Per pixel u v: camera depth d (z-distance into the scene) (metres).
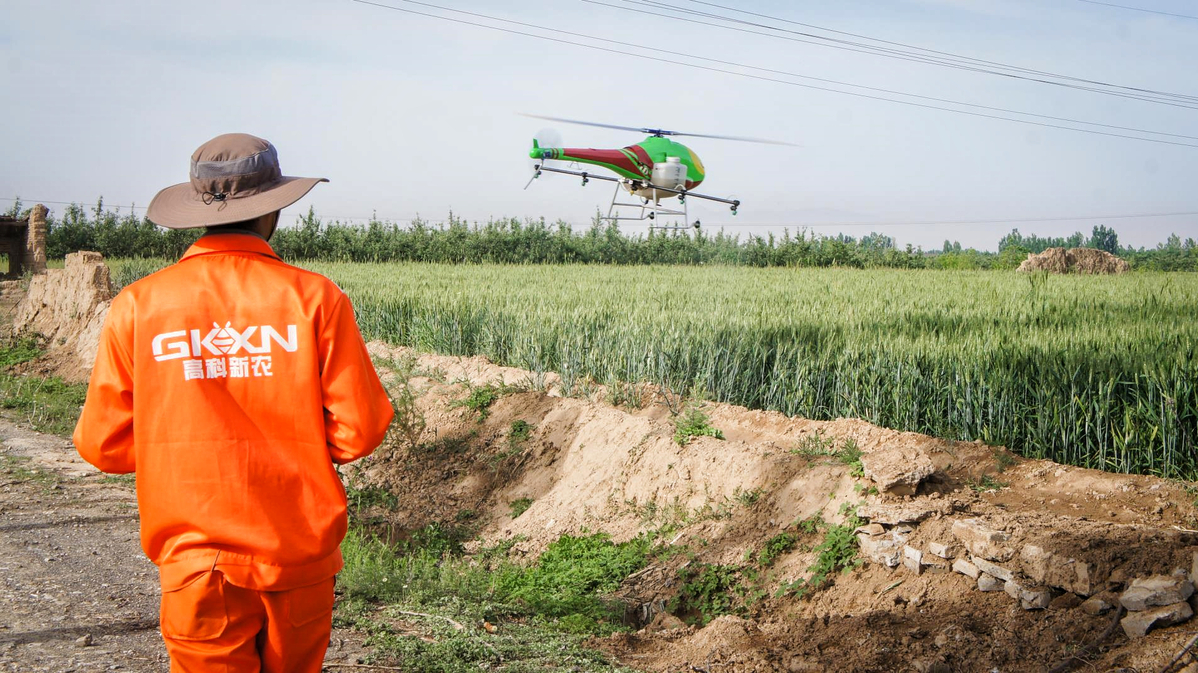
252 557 2.26
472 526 8.88
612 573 6.98
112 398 2.34
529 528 8.42
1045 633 4.79
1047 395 7.89
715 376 11.19
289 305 2.34
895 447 8.25
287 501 2.30
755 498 7.11
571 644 5.18
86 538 6.26
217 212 2.39
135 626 4.56
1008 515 5.76
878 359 9.55
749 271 37.75
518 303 16.16
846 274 34.00
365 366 2.41
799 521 6.64
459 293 18.09
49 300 19.64
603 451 8.91
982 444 8.09
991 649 4.81
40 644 4.15
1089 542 5.06
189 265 2.39
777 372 10.63
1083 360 8.30
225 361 2.31
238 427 2.29
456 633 4.91
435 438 10.60
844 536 6.14
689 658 5.29
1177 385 7.10
